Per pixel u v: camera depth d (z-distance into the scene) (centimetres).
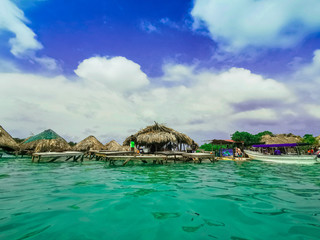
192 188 518
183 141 2186
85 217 294
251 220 291
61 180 625
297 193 464
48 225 262
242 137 3353
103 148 2289
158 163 1429
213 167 1170
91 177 700
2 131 1866
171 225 270
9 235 230
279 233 248
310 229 260
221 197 422
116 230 251
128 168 1060
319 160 1438
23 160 1504
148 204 364
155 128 2102
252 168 1125
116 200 388
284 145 1830
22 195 419
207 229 258
